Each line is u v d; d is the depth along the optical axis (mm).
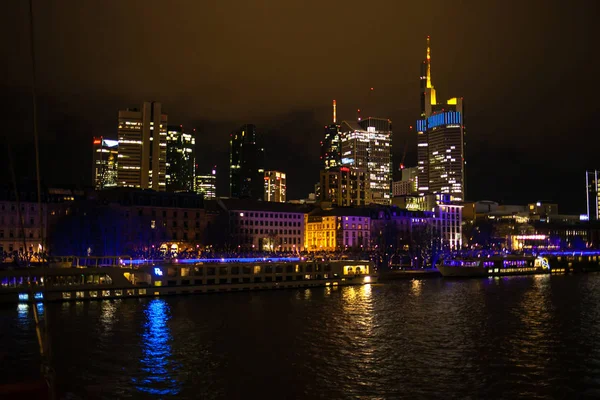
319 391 55625
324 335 80000
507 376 60375
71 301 105125
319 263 138250
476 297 121688
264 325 86562
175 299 112750
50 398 21875
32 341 71625
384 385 57438
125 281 111625
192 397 53750
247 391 55500
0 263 131125
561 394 54812
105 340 74938
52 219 187750
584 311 102062
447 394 54875
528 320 92375
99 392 54688
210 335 78938
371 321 90812
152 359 66250
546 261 197000
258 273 129000
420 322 90375
